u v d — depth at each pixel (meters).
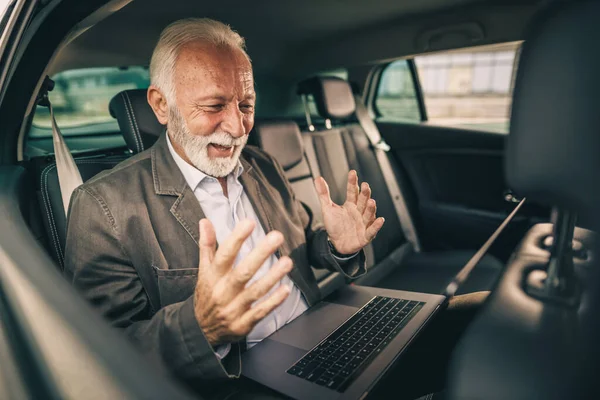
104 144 1.54
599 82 0.36
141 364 0.37
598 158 0.38
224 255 0.56
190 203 0.91
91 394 0.36
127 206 0.86
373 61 2.15
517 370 0.45
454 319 1.02
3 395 0.53
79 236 0.83
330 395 0.67
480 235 2.11
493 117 2.40
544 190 0.42
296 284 1.07
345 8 1.76
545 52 0.38
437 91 4.75
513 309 0.54
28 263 0.54
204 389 0.74
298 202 1.33
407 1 1.76
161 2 1.38
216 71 0.83
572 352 0.46
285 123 1.76
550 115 0.39
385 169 2.26
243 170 1.10
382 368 0.74
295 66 2.19
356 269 1.11
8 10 0.72
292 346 0.82
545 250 0.72
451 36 1.91
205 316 0.62
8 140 1.04
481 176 2.09
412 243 2.20
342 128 2.15
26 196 0.94
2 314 0.52
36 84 0.94
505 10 1.74
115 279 0.84
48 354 0.42
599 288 0.55
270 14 1.72
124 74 1.68
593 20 0.36
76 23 0.81
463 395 0.45
